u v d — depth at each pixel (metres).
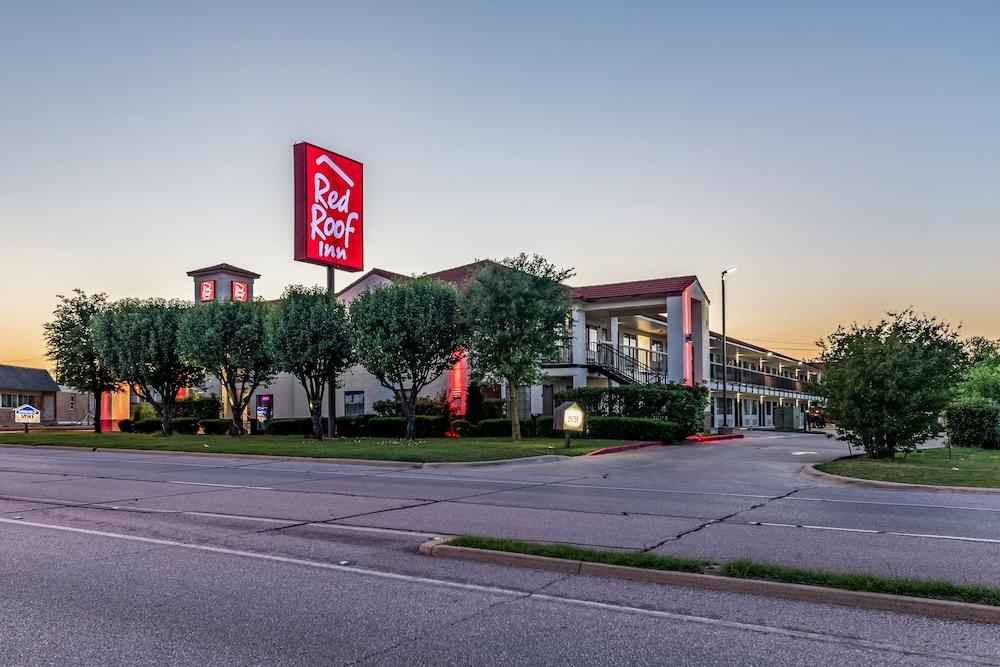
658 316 46.50
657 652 5.08
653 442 29.41
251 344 33.09
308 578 7.12
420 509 11.75
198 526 10.06
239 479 16.55
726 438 37.00
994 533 9.48
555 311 27.89
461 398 33.94
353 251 32.34
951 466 18.17
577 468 19.47
